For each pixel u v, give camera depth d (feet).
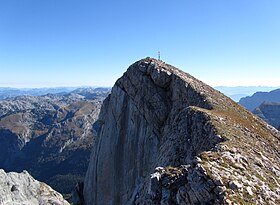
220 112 181.16
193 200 81.00
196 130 151.94
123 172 256.73
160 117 236.84
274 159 123.03
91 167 297.94
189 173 88.89
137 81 265.54
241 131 148.56
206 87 237.45
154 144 229.86
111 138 278.05
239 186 81.41
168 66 269.03
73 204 297.53
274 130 192.34
